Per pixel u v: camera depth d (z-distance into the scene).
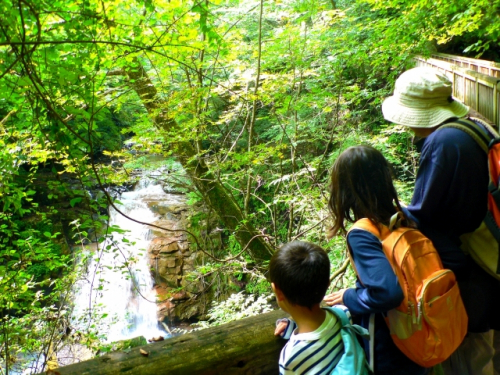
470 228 1.66
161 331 10.88
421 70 1.79
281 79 5.25
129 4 3.16
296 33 5.38
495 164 1.58
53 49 2.42
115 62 3.31
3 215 3.79
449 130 1.63
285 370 1.40
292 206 5.95
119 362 1.49
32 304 4.71
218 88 4.99
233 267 6.47
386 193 1.52
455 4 5.96
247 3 6.89
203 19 2.74
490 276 1.72
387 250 1.45
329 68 6.14
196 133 5.27
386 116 1.84
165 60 4.29
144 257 11.34
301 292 1.37
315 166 5.66
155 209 12.87
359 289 1.45
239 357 1.59
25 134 3.47
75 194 3.20
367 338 1.56
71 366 1.47
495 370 2.02
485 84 6.90
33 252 4.19
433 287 1.41
